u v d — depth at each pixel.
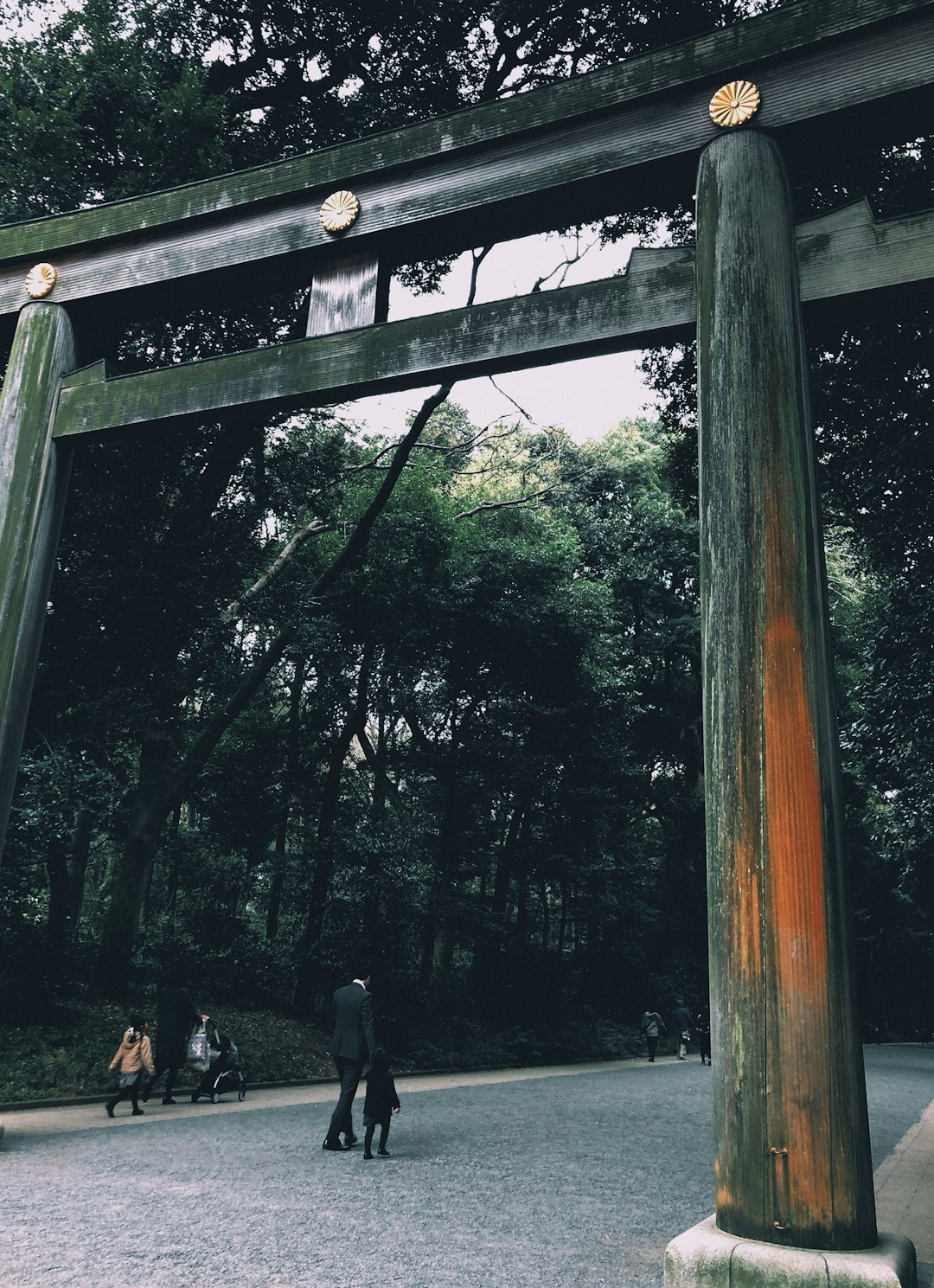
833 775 3.68
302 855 19.38
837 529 16.89
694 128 4.73
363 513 20.11
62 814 11.63
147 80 12.84
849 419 11.09
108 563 13.31
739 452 4.03
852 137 4.54
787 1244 3.25
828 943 3.48
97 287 6.33
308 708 21.52
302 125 14.84
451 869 22.20
